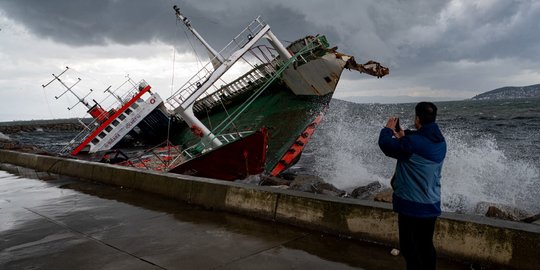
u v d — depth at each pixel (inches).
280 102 823.7
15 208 337.4
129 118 917.8
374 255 188.7
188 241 220.7
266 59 786.2
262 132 516.4
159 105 981.2
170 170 539.8
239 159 527.8
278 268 176.4
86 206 330.6
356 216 213.6
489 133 1247.5
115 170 429.1
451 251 180.5
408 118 2050.9
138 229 251.0
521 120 1748.3
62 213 308.7
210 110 1099.9
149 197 350.6
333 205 224.2
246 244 211.2
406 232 133.8
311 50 754.2
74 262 195.6
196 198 311.9
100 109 1074.7
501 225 170.1
